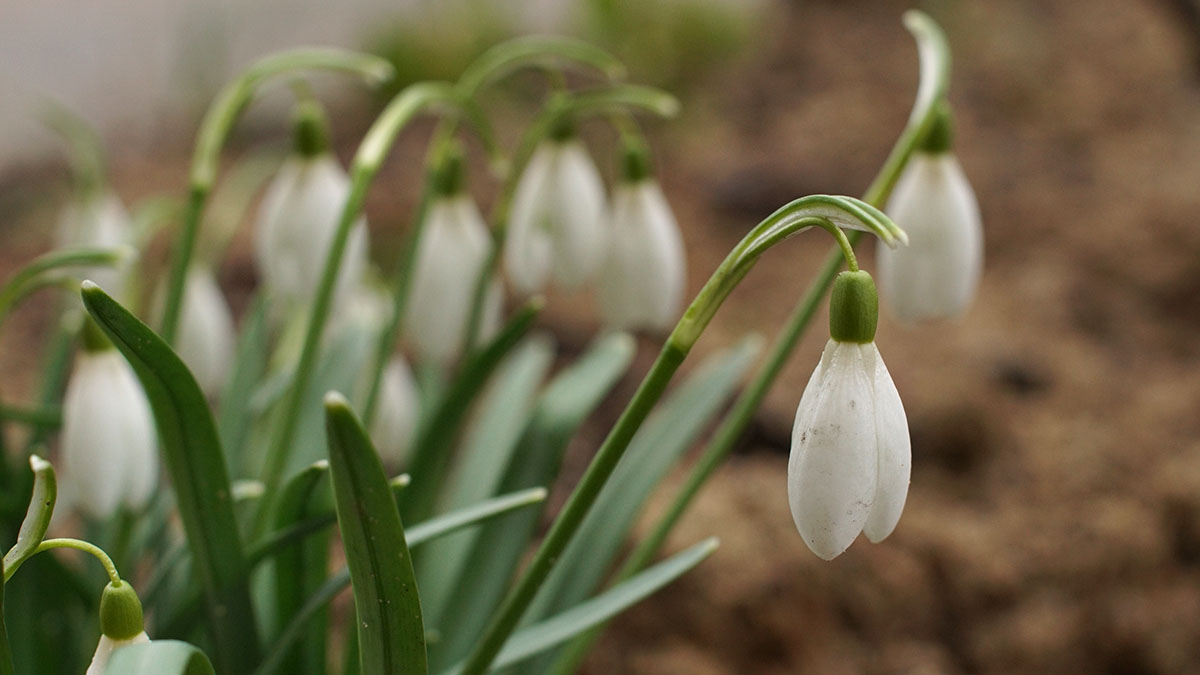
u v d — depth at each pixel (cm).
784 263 83
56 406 47
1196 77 110
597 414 68
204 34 111
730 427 43
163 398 37
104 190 51
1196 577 59
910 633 55
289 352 49
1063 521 60
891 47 115
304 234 44
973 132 101
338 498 35
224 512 39
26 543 35
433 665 44
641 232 45
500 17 106
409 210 86
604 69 45
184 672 35
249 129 102
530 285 47
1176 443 65
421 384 49
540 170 46
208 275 50
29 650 43
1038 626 56
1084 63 112
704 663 52
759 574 54
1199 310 78
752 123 102
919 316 43
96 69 110
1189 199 86
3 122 102
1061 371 70
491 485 48
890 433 35
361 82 102
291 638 40
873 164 94
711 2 106
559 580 45
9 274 81
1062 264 82
